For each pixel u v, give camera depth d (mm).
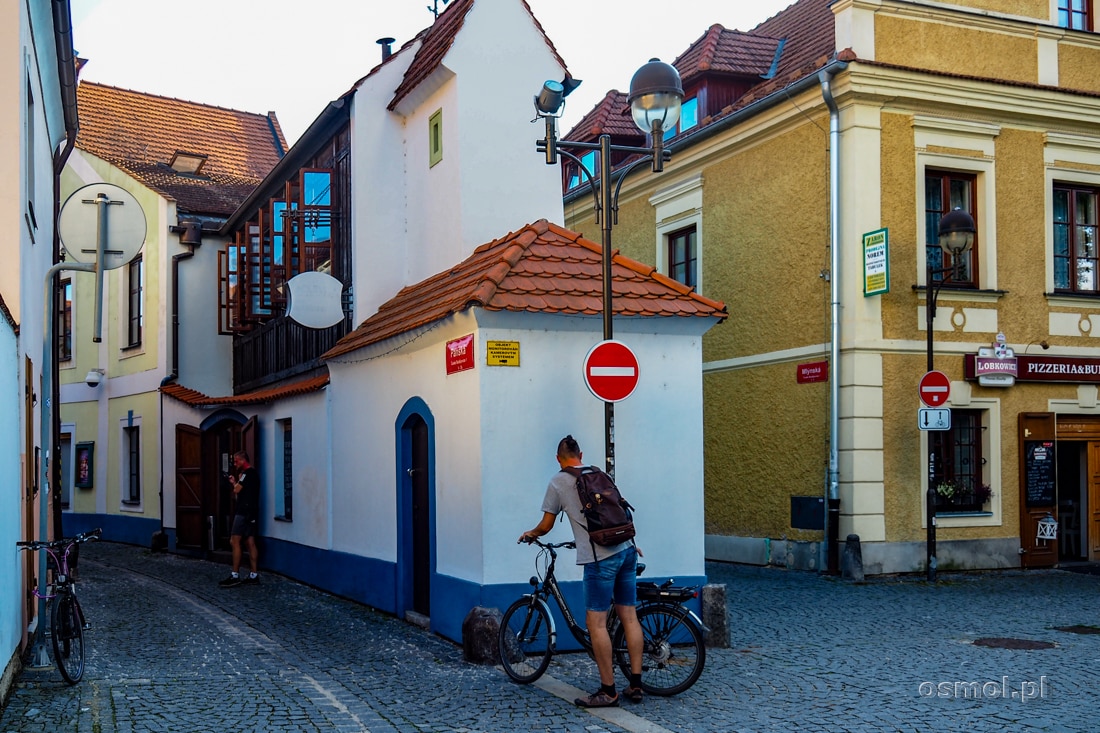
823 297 15812
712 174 18469
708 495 18266
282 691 8047
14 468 7758
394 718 7219
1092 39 17000
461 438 9812
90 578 16188
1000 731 6785
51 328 13828
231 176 26297
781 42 20047
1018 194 16297
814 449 15914
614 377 8750
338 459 13602
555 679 8414
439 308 10312
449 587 10023
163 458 21250
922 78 15461
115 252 9266
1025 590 13680
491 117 13062
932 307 14578
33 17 9812
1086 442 16781
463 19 13023
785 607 12227
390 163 14359
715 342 18234
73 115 13102
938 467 15617
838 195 15383
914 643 9914
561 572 9578
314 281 13898
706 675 8500
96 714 7211
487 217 12914
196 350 21766
